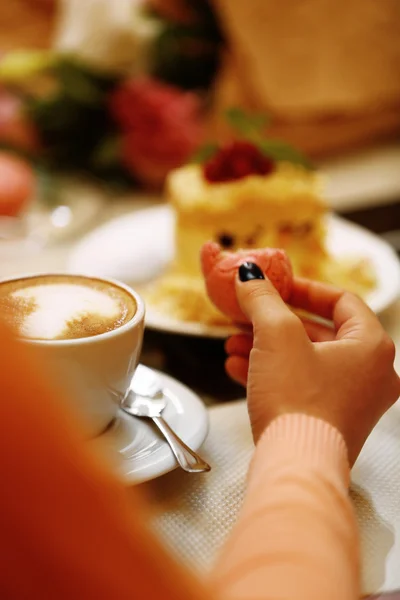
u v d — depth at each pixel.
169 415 0.87
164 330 1.05
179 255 1.18
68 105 1.59
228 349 0.88
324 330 0.85
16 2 1.83
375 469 0.86
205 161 1.24
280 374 0.74
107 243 1.28
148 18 1.69
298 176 1.20
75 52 1.64
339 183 1.66
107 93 1.61
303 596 0.60
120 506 0.58
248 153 1.19
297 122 1.80
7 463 0.55
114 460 0.81
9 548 0.55
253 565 0.62
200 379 1.01
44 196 1.50
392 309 1.14
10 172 1.37
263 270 0.84
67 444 0.56
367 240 1.27
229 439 0.90
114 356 0.80
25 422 0.55
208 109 1.74
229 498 0.82
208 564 0.76
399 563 0.76
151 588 0.57
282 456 0.68
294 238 1.17
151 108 1.55
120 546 0.57
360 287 1.15
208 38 1.73
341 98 1.81
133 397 0.88
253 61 1.73
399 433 0.90
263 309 0.77
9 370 0.55
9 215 1.36
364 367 0.76
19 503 0.55
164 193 1.62
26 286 0.85
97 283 0.86
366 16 1.86
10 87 1.63
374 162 1.80
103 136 1.64
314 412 0.73
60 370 0.78
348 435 0.74
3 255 1.28
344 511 0.66
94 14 1.63
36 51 1.77
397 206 1.52
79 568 0.56
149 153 1.56
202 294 1.08
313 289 0.86
